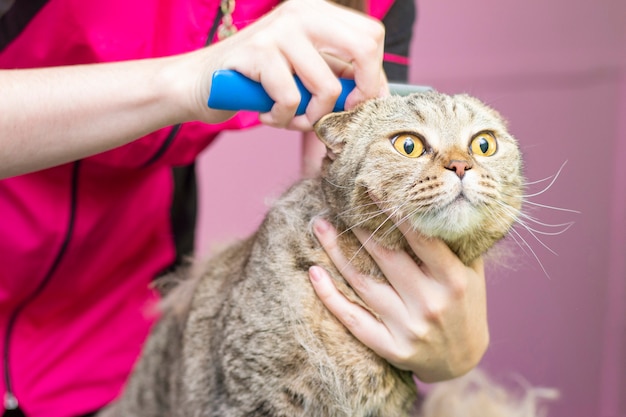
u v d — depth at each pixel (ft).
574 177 6.29
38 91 3.17
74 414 5.10
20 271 4.61
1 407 4.77
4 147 3.15
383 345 3.33
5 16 3.92
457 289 3.36
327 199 3.51
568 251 5.80
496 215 3.30
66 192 4.55
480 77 6.98
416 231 3.22
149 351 4.71
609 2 6.36
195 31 4.21
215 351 3.68
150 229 5.21
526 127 6.71
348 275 3.42
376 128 3.33
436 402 4.52
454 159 3.13
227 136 7.92
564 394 5.71
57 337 5.01
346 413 3.39
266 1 4.42
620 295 5.75
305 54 3.04
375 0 4.77
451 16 7.04
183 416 4.01
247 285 3.60
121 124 3.29
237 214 8.00
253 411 3.46
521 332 5.52
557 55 6.64
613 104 6.30
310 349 3.34
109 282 5.21
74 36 3.99
